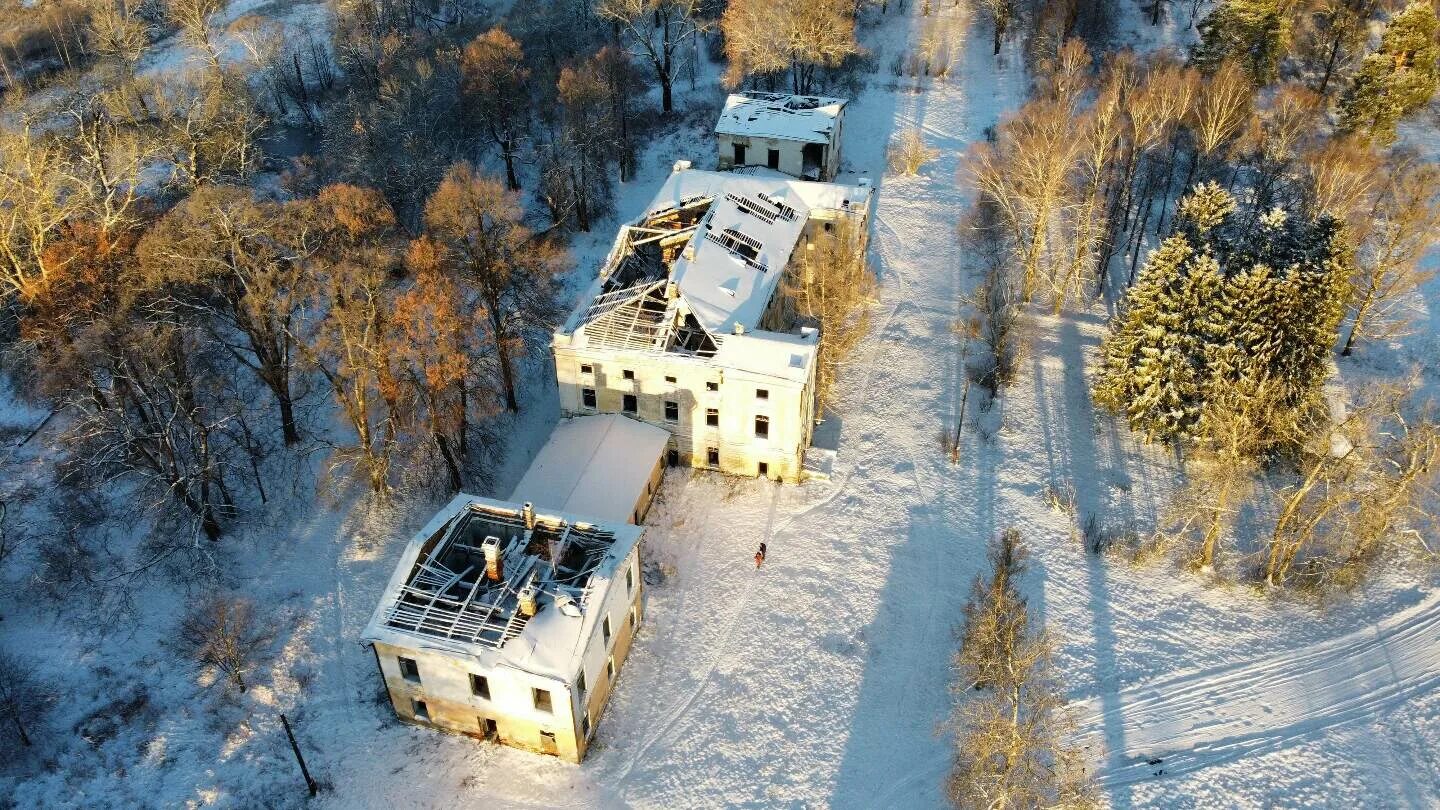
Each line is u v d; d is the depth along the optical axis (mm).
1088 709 46500
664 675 47844
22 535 53781
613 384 56938
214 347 58625
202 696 46312
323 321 54125
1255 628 50469
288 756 43938
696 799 42719
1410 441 48938
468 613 42625
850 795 42938
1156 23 105812
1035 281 72875
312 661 48031
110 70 97875
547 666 40719
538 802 42531
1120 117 76438
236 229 52469
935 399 64500
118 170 68438
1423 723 45594
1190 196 67312
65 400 52969
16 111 92188
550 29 103375
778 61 92188
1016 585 52312
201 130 80125
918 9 115250
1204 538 54875
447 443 55438
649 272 63719
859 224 70875
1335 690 47312
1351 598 51719
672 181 70875
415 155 76125
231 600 50375
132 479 56062
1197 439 57469
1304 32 95500
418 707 44688
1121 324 62000
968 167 82312
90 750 44062
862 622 50312
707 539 54719
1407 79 77750
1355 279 67938
